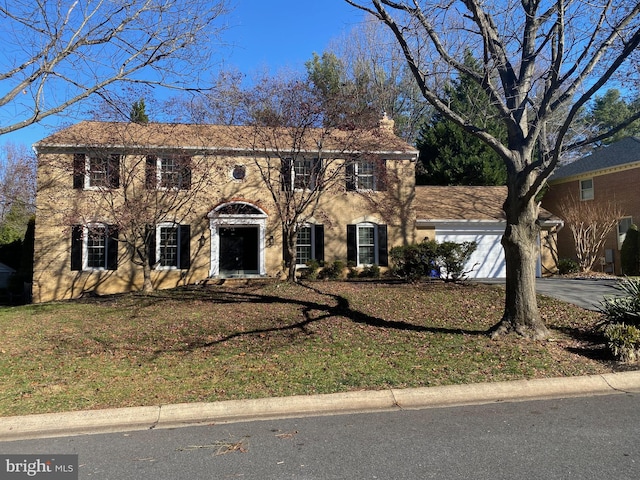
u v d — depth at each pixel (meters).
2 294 23.84
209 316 11.62
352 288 14.61
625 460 4.23
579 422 5.28
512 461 4.26
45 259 17.59
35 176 19.05
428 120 30.25
